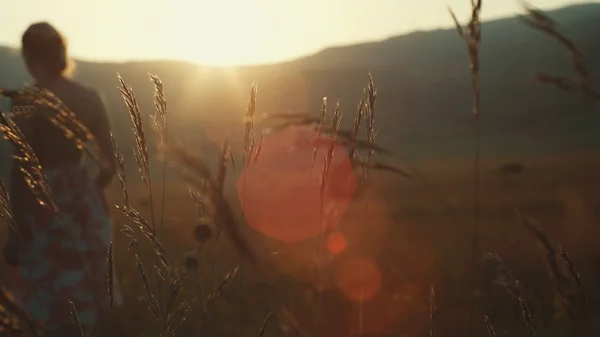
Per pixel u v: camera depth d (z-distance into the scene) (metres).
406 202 8.73
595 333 2.04
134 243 2.02
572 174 10.97
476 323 2.61
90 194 3.91
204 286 2.19
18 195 3.82
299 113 1.80
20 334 1.80
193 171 1.50
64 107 2.02
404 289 3.93
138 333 3.31
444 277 3.34
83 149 2.05
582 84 1.74
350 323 2.56
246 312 2.90
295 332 2.00
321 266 2.14
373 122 2.19
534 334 1.96
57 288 3.78
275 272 1.72
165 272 1.90
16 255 3.90
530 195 8.63
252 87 2.05
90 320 3.72
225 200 1.50
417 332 3.34
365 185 2.35
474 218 2.33
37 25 3.97
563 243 4.81
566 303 2.10
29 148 2.04
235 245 1.53
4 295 1.87
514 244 5.21
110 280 2.07
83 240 3.88
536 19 1.81
